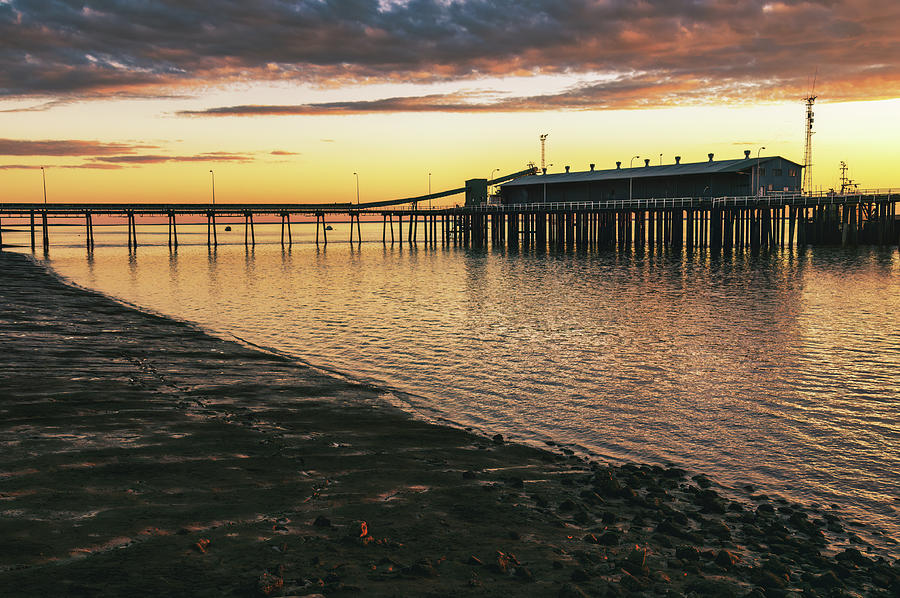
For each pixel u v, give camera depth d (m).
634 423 16.69
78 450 11.23
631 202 85.19
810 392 19.77
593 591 7.03
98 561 7.00
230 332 30.14
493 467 12.23
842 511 11.48
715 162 85.12
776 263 64.25
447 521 9.10
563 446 14.76
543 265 68.88
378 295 44.94
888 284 46.56
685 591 7.44
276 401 16.73
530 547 8.34
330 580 6.84
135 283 53.91
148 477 10.04
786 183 80.12
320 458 11.83
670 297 41.84
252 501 9.32
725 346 26.70
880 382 20.92
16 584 6.34
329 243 140.75
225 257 89.44
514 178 117.56
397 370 22.48
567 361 24.02
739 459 14.17
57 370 18.73
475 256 86.62
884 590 8.16
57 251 103.56
